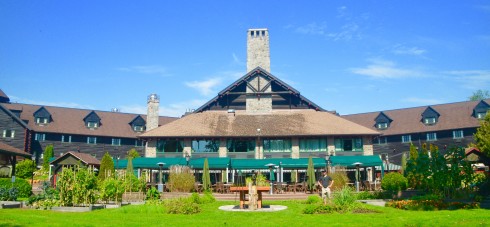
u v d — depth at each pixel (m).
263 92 59.81
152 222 18.41
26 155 38.53
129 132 82.31
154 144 55.34
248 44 68.00
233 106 60.78
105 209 24.78
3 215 19.28
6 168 47.25
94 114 80.50
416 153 46.47
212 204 30.64
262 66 66.88
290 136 53.31
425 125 73.44
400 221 18.19
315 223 17.94
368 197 34.56
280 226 17.14
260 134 53.22
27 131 72.25
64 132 75.94
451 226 16.53
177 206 23.20
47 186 28.42
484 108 68.81
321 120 57.09
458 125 69.69
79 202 26.05
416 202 25.55
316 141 54.56
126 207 24.12
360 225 17.14
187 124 57.12
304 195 38.69
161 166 47.62
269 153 54.47
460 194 30.19
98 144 79.12
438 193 30.81
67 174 26.42
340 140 54.50
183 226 17.11
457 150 31.41
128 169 43.84
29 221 17.53
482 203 27.27
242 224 17.78
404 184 35.84
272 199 37.12
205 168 42.56
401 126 76.12
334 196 25.67
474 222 17.33
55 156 75.06
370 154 53.69
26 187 37.31
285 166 47.03
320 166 47.75
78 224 17.06
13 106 77.06
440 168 30.62
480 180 32.34
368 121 80.75
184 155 54.12
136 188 36.31
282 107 60.38
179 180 43.19
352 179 53.56
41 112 76.56
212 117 58.88
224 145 54.28
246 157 54.34
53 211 23.31
